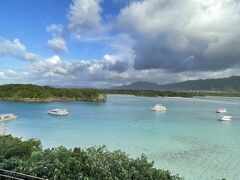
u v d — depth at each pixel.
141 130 70.62
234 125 86.56
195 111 139.88
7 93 171.62
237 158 42.31
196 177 33.22
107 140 55.69
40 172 13.62
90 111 125.62
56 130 69.25
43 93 179.75
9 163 14.63
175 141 55.41
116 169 14.30
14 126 76.44
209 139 59.09
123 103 193.62
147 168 15.30
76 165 14.03
